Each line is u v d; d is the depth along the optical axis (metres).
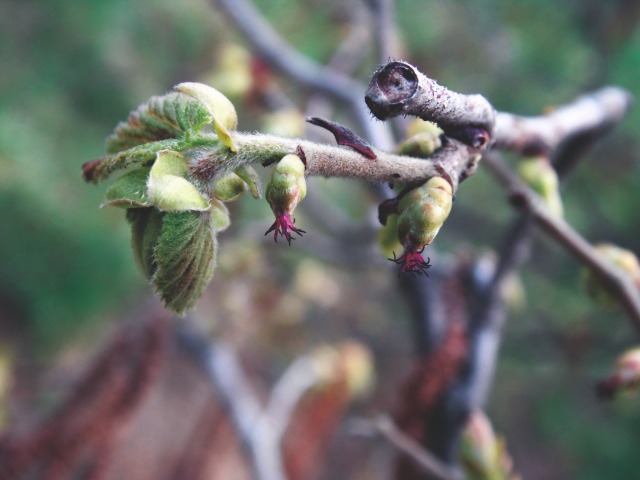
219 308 0.49
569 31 0.80
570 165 0.30
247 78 0.41
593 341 0.71
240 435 0.42
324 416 0.49
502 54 0.86
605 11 0.75
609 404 0.90
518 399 1.02
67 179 1.12
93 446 0.34
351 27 0.58
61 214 1.08
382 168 0.22
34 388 0.70
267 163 0.22
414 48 0.83
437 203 0.22
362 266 0.47
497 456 0.27
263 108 0.42
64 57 1.12
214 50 1.01
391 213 0.22
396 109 0.22
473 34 0.86
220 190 0.22
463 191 0.87
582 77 0.80
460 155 0.22
